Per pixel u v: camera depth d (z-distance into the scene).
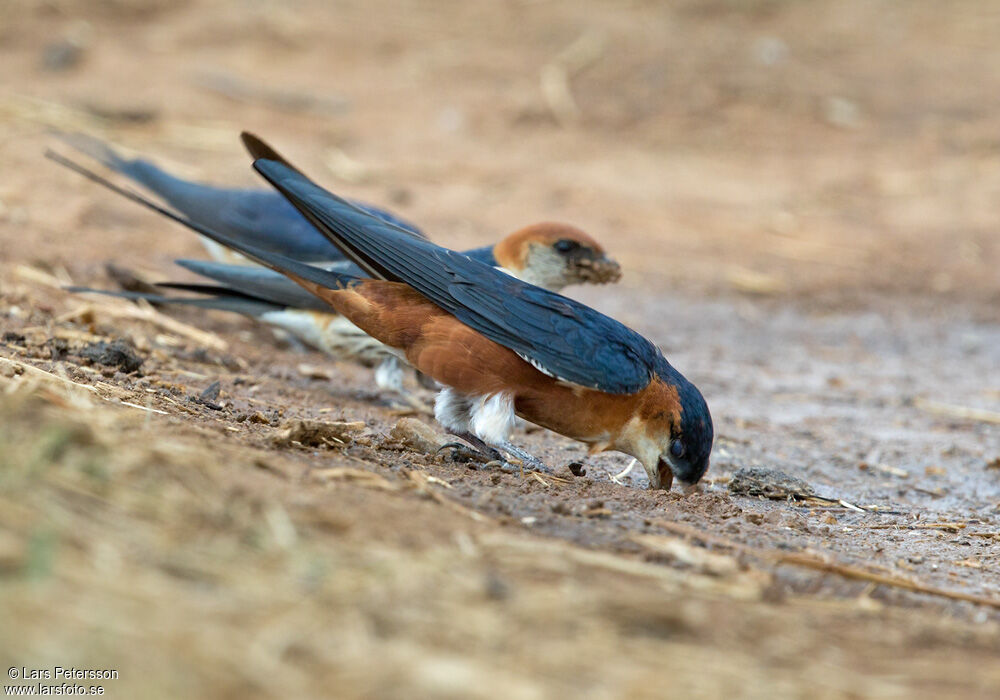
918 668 6.13
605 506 8.70
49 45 30.12
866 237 24.61
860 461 12.86
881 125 30.16
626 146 28.70
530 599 5.96
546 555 6.79
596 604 6.02
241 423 9.63
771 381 16.70
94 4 32.28
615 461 11.81
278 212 15.04
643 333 18.62
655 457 10.23
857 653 6.24
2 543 5.32
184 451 7.07
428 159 26.67
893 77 31.98
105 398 8.89
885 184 27.31
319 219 9.95
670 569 7.16
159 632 4.98
